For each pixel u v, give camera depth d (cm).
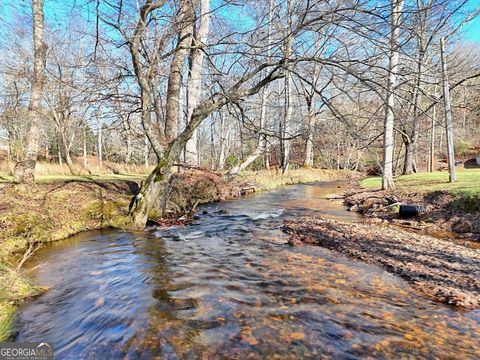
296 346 303
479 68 1284
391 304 394
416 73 671
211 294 422
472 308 382
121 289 439
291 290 436
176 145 889
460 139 3706
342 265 543
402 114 934
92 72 767
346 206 1309
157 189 869
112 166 2402
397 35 655
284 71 860
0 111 1702
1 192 782
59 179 1245
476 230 756
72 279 475
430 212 921
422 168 3238
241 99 885
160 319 354
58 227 727
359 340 314
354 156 3831
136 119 1083
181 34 991
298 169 2942
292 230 820
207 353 291
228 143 2852
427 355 289
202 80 1161
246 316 362
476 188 959
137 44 737
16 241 611
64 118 1631
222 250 641
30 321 349
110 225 838
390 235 750
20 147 1484
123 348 299
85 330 332
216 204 1325
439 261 556
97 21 680
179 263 555
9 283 406
